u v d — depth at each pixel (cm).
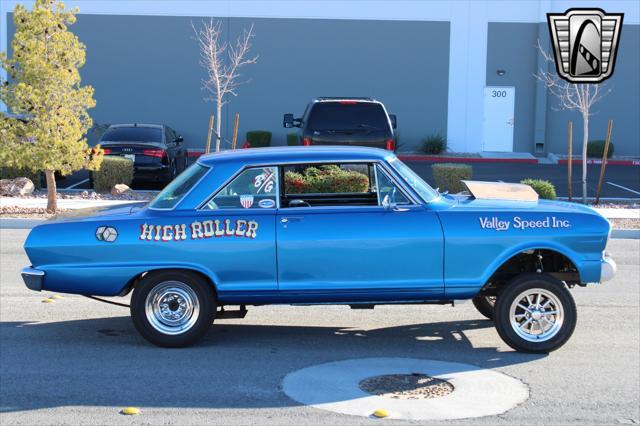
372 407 648
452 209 798
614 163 3144
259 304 803
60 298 1034
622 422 626
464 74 3278
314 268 784
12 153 1712
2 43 3228
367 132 1728
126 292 803
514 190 873
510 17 3247
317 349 812
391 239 782
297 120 2016
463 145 3303
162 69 3266
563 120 3262
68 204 1892
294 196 824
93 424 610
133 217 793
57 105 1719
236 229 783
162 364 755
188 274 789
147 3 3238
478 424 616
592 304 1033
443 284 787
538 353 798
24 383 701
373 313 970
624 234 1681
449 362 771
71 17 1741
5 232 1617
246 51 3266
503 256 785
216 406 648
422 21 3256
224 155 820
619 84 3225
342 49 3266
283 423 612
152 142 2188
